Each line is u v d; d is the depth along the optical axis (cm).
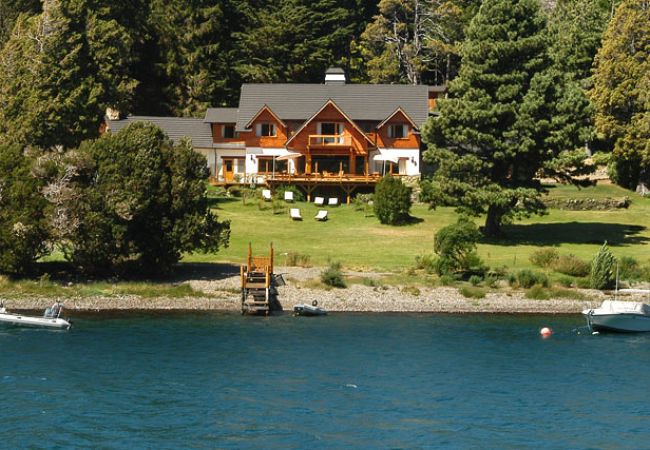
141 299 12650
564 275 14000
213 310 12600
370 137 19288
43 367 9725
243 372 9731
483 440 8075
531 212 15700
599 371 10181
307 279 13438
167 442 7856
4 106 16538
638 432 8356
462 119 15512
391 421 8462
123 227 12950
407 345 10969
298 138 19200
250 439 7962
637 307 12006
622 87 18812
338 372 9831
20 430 8000
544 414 8756
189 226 13338
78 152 13212
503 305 12975
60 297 12538
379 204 16612
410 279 13588
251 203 17700
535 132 15450
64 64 17150
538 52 15900
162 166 13438
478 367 10188
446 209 17600
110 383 9275
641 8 19075
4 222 12888
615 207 18012
